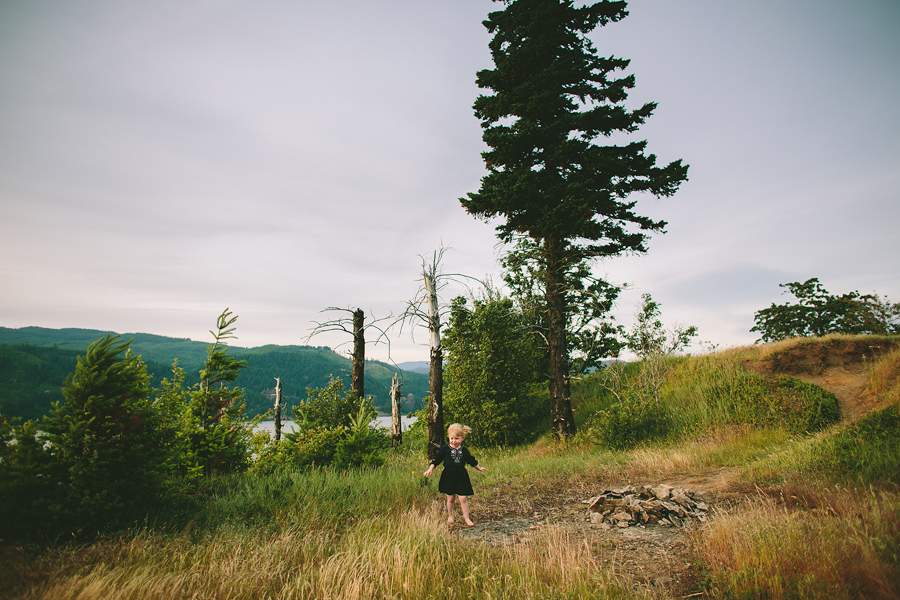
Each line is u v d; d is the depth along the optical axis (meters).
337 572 3.84
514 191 13.50
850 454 6.48
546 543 4.68
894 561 3.18
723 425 11.57
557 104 14.24
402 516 5.65
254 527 5.35
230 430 8.70
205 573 3.91
